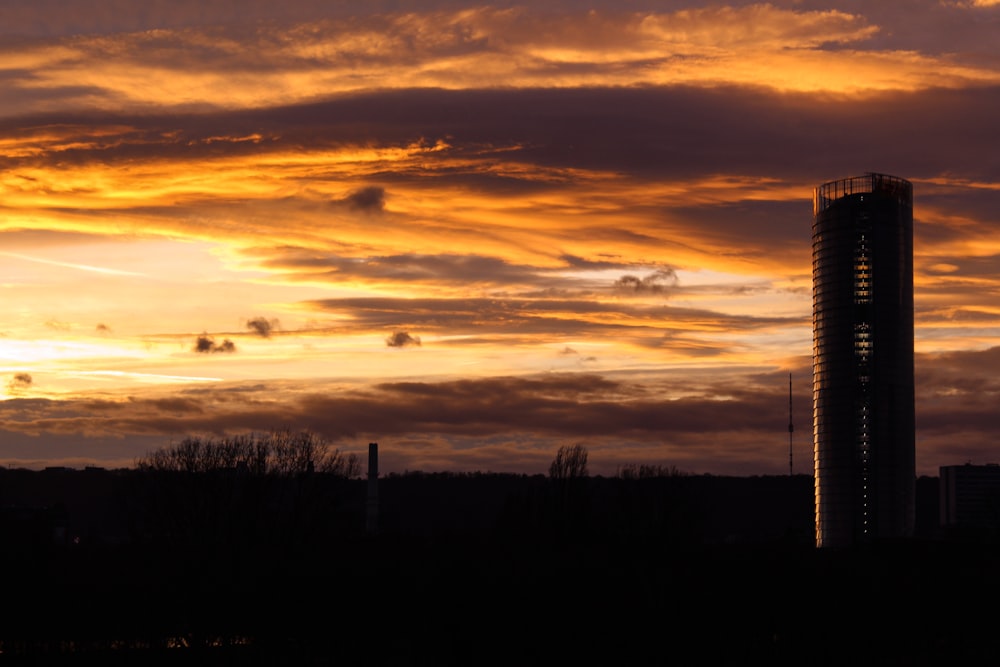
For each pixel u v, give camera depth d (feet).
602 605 343.26
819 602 385.91
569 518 492.13
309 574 329.72
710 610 355.77
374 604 317.83
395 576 337.72
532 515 495.82
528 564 371.76
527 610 330.13
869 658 296.71
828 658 297.74
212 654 270.46
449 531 449.48
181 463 475.31
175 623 286.87
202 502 464.24
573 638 309.63
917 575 444.14
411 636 302.45
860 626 349.20
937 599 402.52
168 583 311.88
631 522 502.38
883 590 411.75
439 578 339.77
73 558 331.36
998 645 317.42
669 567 406.00
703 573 407.03
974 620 366.02
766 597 384.88
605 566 387.96
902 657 298.97
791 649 309.63
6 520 388.37
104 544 381.19
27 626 270.05
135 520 477.77
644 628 326.24
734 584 396.98
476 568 354.74
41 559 321.93
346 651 283.38
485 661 284.41
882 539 567.18
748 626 338.95
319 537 438.81
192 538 443.73
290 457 482.69
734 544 502.38
